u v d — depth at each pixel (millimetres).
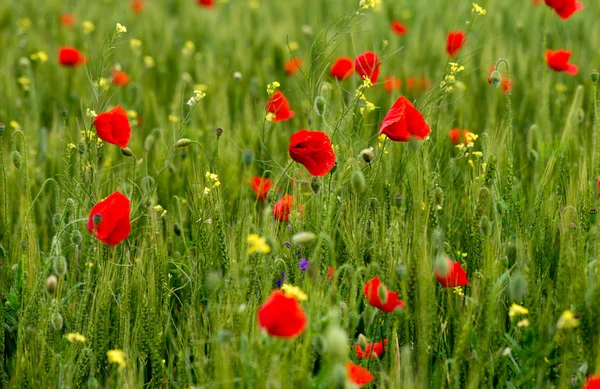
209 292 3355
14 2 8133
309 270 3211
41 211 3811
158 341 3309
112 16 7574
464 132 3984
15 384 3238
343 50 5902
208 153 4023
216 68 5383
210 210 3449
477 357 3223
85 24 6469
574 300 3238
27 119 4238
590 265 3277
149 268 3379
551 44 5789
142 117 4430
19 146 4176
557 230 3486
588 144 3977
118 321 3348
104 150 4004
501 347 3232
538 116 4254
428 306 3230
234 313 3227
